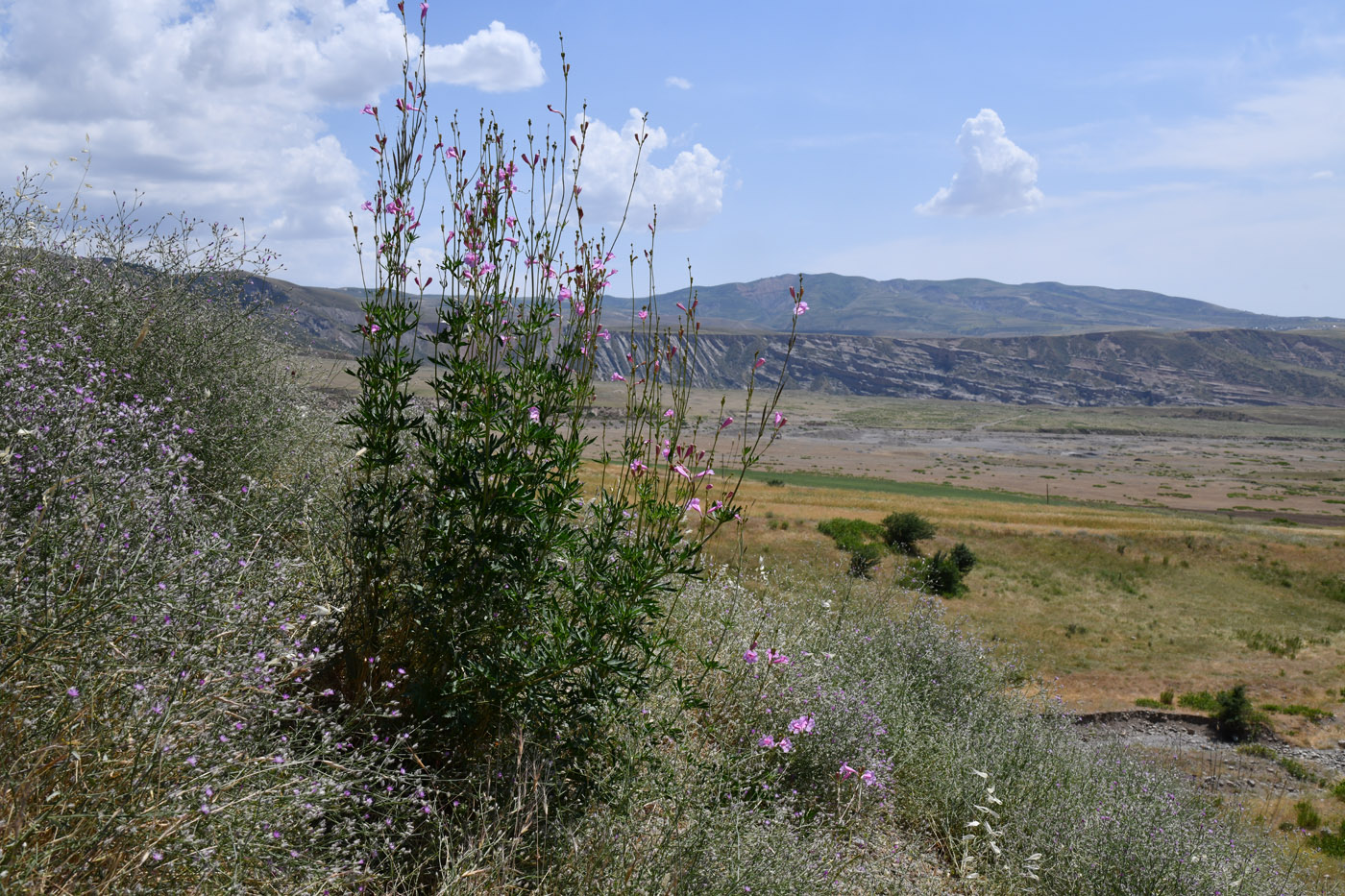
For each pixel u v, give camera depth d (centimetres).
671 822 290
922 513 5588
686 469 307
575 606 296
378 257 303
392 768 252
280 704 207
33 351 281
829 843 339
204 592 209
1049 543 4697
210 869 163
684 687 346
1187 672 2500
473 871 214
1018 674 1072
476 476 297
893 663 722
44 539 193
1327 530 5841
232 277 467
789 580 840
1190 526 5662
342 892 208
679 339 314
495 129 315
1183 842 496
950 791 479
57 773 163
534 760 283
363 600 296
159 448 268
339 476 404
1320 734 1833
